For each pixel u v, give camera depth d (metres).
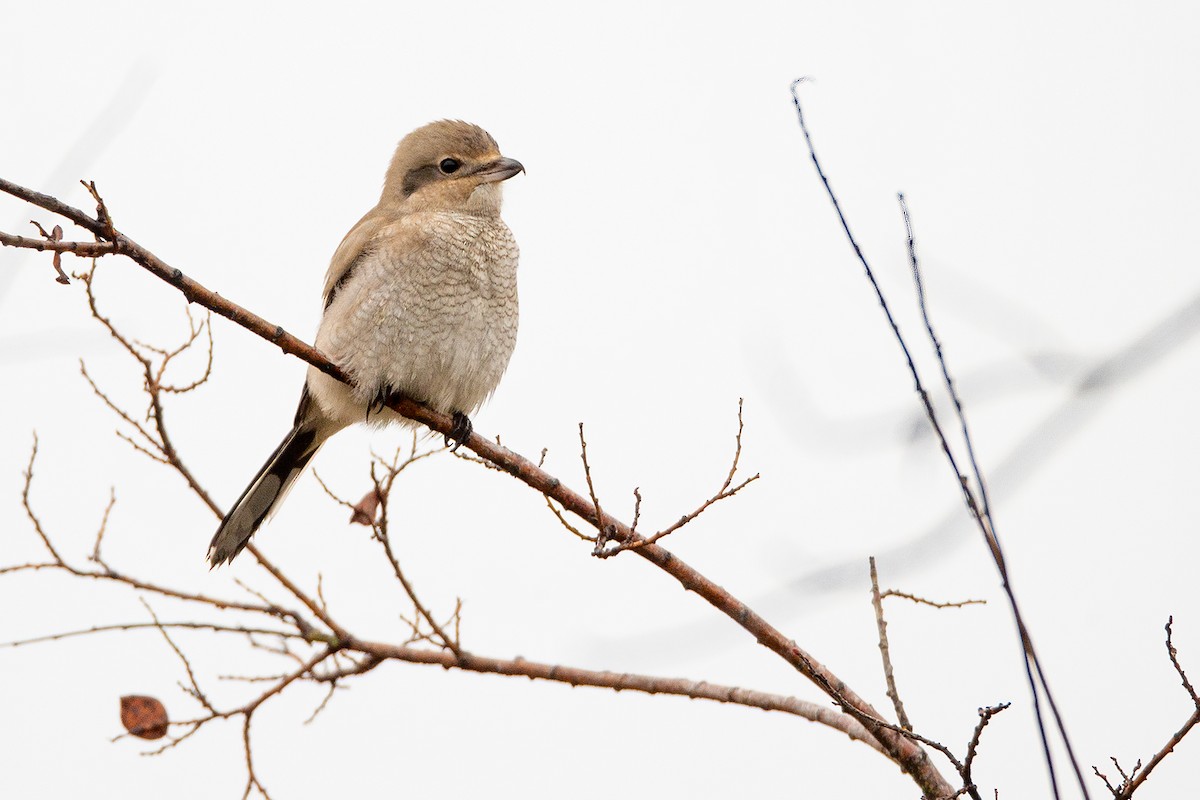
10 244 7.38
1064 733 5.47
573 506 8.80
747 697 8.45
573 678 8.75
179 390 8.41
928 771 7.67
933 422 6.01
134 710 8.52
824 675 8.12
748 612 8.16
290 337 8.72
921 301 6.29
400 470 8.02
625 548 7.68
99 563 8.42
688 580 8.16
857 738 8.03
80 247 7.61
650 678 8.67
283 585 8.68
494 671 8.74
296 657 8.89
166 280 8.10
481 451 8.72
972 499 5.86
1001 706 6.46
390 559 8.21
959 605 7.97
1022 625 5.64
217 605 8.59
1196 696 6.55
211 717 8.46
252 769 8.57
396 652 8.71
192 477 8.74
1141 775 6.54
